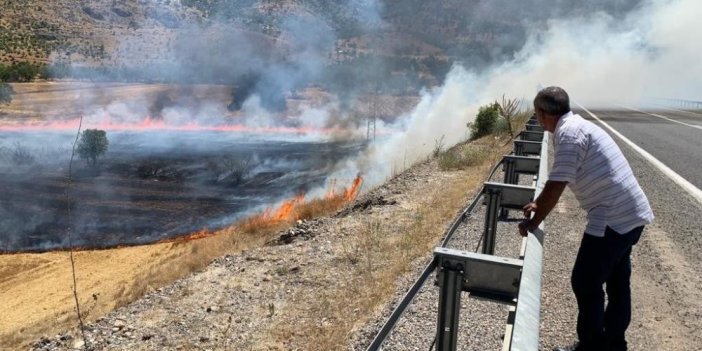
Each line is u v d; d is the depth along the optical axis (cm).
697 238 600
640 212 321
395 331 436
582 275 333
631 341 377
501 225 678
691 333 384
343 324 524
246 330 575
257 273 754
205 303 668
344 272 693
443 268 263
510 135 1562
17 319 1507
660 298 445
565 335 386
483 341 392
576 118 319
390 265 655
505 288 252
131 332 611
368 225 852
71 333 643
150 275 1336
